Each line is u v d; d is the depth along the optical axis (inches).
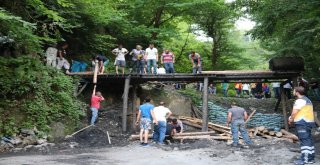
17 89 500.4
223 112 710.5
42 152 426.0
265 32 692.1
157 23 979.3
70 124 546.3
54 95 543.5
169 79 650.2
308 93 814.5
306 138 323.9
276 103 784.9
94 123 608.1
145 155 398.9
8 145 442.0
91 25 746.2
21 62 533.0
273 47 813.2
